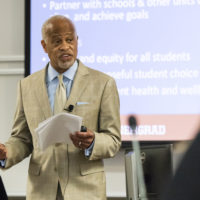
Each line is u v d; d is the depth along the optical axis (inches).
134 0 452.4
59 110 266.2
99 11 456.1
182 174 78.3
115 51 450.6
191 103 436.8
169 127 435.8
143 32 448.8
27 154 287.6
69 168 260.1
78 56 454.9
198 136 79.4
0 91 474.0
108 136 262.1
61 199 261.0
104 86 271.1
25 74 455.5
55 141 251.3
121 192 444.8
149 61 445.1
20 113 285.0
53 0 460.4
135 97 442.9
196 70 438.6
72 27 277.9
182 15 444.8
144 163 278.2
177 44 442.9
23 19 476.4
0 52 477.7
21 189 462.0
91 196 256.5
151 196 271.9
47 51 280.5
